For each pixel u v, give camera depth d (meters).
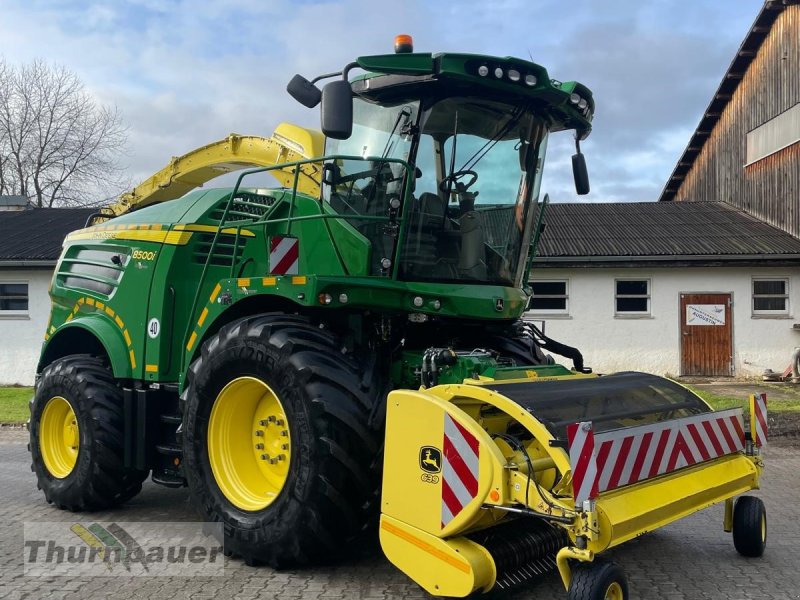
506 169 5.13
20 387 16.34
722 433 4.41
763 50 18.02
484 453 3.44
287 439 4.49
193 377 4.79
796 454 7.98
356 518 4.14
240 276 5.55
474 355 4.47
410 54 4.43
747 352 15.31
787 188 16.88
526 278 5.74
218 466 4.64
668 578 4.27
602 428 3.79
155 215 6.11
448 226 4.88
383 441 4.18
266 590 4.07
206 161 6.85
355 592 4.02
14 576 4.36
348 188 4.89
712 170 20.95
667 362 15.43
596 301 15.53
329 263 4.89
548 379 4.34
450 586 3.51
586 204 20.31
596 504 3.29
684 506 3.88
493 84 4.61
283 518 4.16
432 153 4.77
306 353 4.21
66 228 18.89
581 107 5.20
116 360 5.81
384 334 4.76
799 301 15.23
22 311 16.72
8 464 8.04
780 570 4.40
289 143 6.03
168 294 5.66
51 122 32.03
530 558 3.82
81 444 5.75
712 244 15.66
